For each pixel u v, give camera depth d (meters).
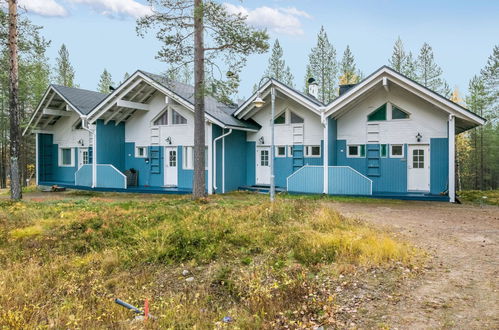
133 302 5.23
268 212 9.41
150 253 7.07
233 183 18.00
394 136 15.67
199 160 13.27
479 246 7.11
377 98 15.98
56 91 19.80
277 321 4.33
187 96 17.84
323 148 16.98
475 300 4.55
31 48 14.20
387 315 4.25
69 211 10.62
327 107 15.31
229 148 17.73
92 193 18.44
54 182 21.75
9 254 7.31
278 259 6.46
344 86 18.95
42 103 20.67
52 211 10.74
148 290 5.73
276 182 18.16
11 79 13.59
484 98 32.91
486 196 16.47
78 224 8.91
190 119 18.22
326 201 13.98
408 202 13.80
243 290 5.42
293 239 7.25
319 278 5.53
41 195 18.38
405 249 6.57
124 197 16.61
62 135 22.77
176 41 12.87
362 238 7.20
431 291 4.89
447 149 14.66
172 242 7.55
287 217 9.16
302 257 6.38
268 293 5.05
